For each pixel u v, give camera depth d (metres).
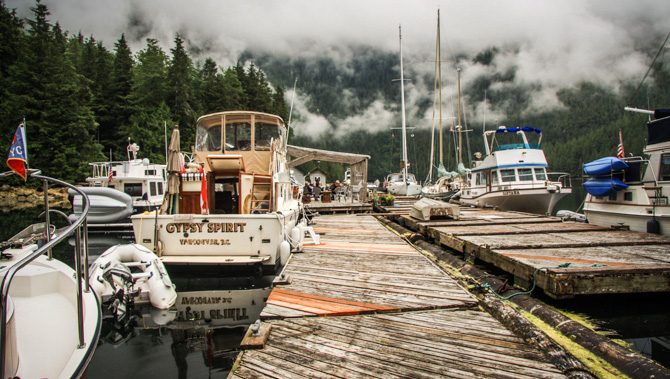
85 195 3.61
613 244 7.96
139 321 5.04
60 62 43.06
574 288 5.42
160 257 6.78
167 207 7.54
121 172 18.47
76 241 2.99
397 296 5.16
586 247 7.85
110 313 5.12
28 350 3.01
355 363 3.31
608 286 5.48
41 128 34.59
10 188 32.81
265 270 7.24
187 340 4.45
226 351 4.17
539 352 3.51
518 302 5.54
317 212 18.05
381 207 20.14
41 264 3.91
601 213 11.43
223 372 3.70
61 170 35.12
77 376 2.67
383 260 7.39
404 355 3.46
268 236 6.86
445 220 13.05
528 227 10.95
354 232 11.30
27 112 34.72
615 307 5.91
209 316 5.22
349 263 7.14
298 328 4.09
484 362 3.32
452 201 25.02
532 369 3.20
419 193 33.38
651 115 11.48
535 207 18.02
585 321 5.42
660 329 5.13
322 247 8.79
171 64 55.38
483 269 8.13
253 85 65.81
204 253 6.88
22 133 3.38
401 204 23.41
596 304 6.01
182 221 6.86
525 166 18.78
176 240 6.87
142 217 6.85
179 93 49.59
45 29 43.88
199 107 52.25
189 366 3.82
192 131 48.12
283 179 9.05
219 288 6.49
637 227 10.09
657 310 5.77
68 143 36.34
